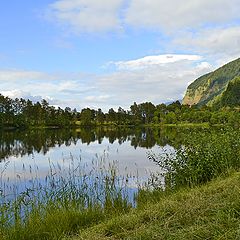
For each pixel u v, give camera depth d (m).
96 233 6.11
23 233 6.59
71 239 6.07
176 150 11.26
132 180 13.38
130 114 131.12
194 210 6.08
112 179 10.52
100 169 11.94
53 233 6.52
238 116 15.05
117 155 25.55
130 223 6.18
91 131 81.94
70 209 7.98
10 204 7.76
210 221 5.40
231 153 11.55
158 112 126.50
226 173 10.28
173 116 112.25
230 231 4.74
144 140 44.22
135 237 5.15
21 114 105.06
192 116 93.00
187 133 12.45
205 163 10.63
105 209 8.46
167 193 9.66
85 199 8.73
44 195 8.97
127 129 95.50
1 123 97.94
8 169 18.77
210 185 8.70
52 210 7.85
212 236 4.76
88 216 7.69
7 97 102.00
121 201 8.99
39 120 110.94
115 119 129.25
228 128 13.04
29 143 40.50
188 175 10.55
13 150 31.14
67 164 19.88
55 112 115.75
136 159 22.91
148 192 10.20
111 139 47.97
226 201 6.11
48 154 27.23
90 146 35.28
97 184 10.09
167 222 5.60
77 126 121.06
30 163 21.55
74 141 44.16
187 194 7.74
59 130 89.56
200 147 11.01
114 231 5.98
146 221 6.23
